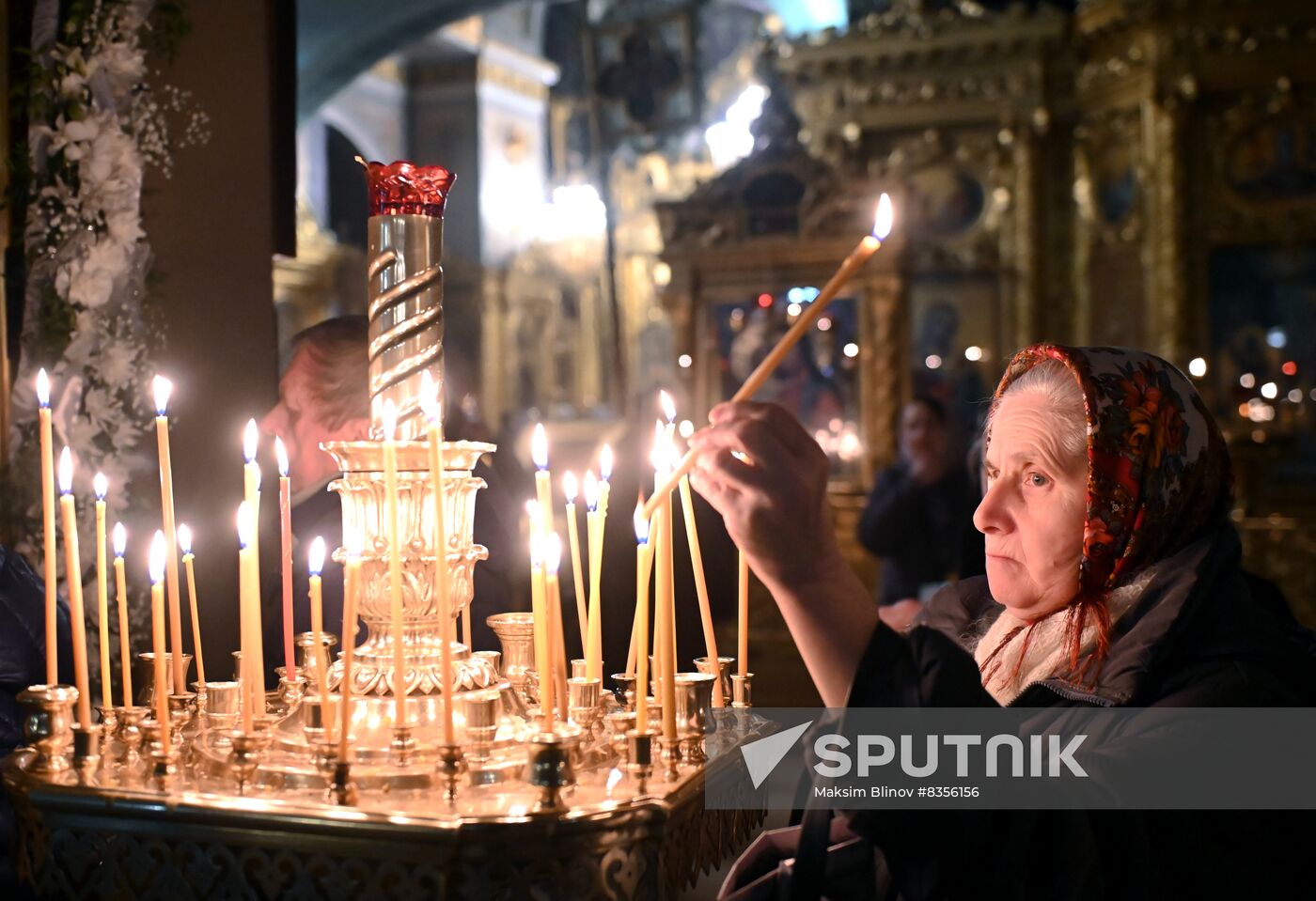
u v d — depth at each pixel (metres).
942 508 5.15
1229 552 1.18
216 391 2.22
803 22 14.85
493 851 0.93
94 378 2.07
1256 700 1.06
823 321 8.88
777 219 8.91
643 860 1.00
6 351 2.13
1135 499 1.17
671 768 1.10
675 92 16.75
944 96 11.65
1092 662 1.15
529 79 16.52
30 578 1.68
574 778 1.00
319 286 13.34
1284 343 10.73
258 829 0.98
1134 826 0.99
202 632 2.16
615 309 9.86
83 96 2.06
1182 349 10.83
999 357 11.63
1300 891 1.03
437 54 15.44
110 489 2.08
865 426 8.84
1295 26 10.53
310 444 2.06
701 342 9.04
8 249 2.13
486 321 15.29
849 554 7.60
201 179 2.22
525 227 16.23
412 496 1.16
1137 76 10.94
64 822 1.04
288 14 2.40
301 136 13.71
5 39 2.09
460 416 2.32
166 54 2.15
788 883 1.16
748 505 0.94
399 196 1.15
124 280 2.09
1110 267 11.30
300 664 1.46
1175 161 10.76
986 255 11.62
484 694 1.15
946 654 0.98
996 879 0.97
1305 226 10.62
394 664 1.08
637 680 1.08
